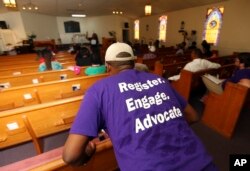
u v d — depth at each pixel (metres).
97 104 0.74
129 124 0.70
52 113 1.58
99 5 9.62
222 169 1.75
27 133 1.59
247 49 5.86
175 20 9.09
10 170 0.83
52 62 3.25
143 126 0.70
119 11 11.13
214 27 6.99
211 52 6.15
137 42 12.84
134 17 12.73
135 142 0.67
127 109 0.72
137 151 0.66
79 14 12.48
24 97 2.03
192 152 0.70
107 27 13.99
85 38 14.15
